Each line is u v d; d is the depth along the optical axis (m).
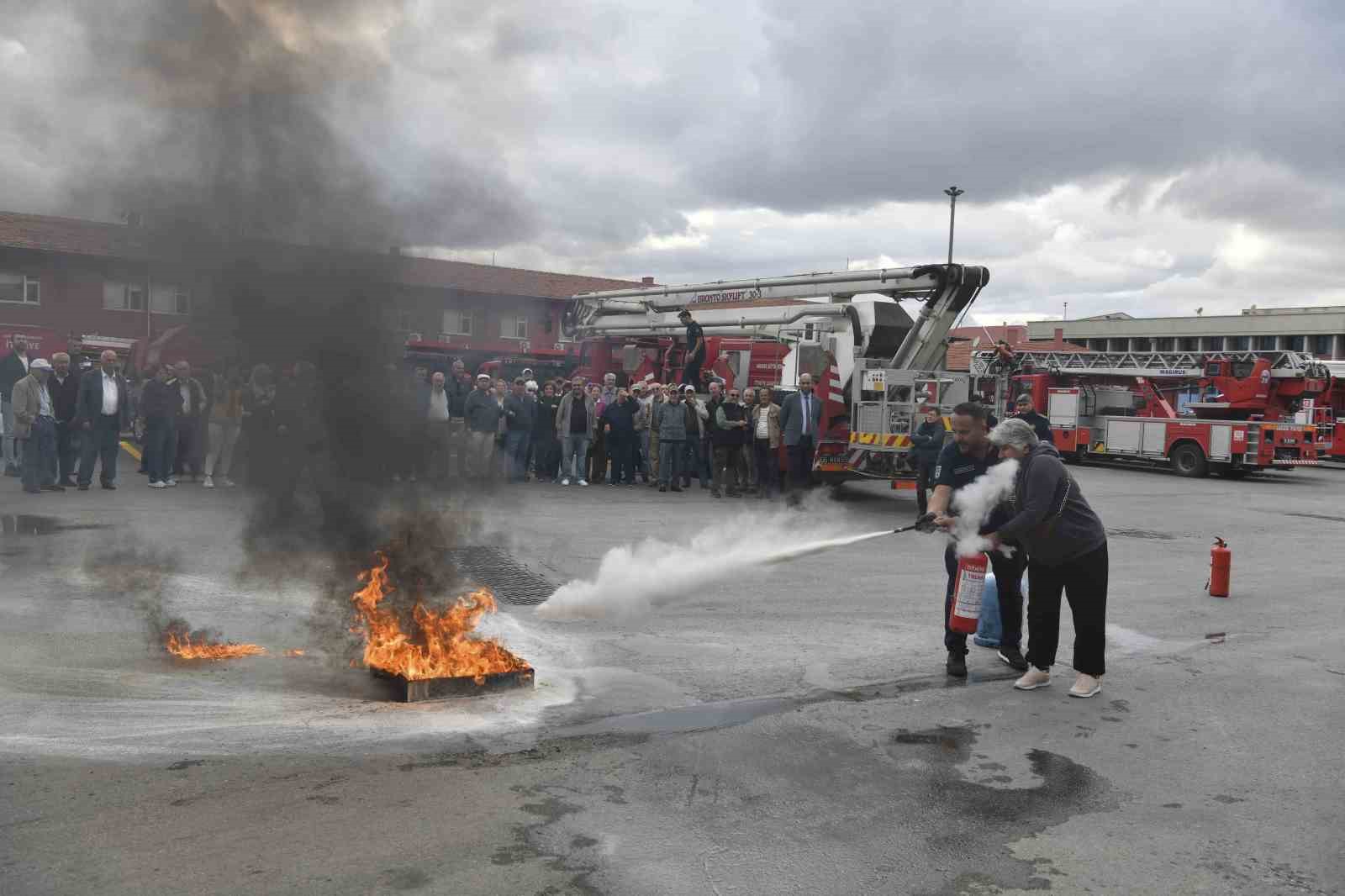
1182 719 5.10
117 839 3.37
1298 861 3.54
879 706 5.18
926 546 10.37
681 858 3.39
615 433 16.09
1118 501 16.66
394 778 3.97
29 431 12.24
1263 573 9.62
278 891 3.07
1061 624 7.29
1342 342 54.97
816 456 14.28
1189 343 60.19
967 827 3.74
